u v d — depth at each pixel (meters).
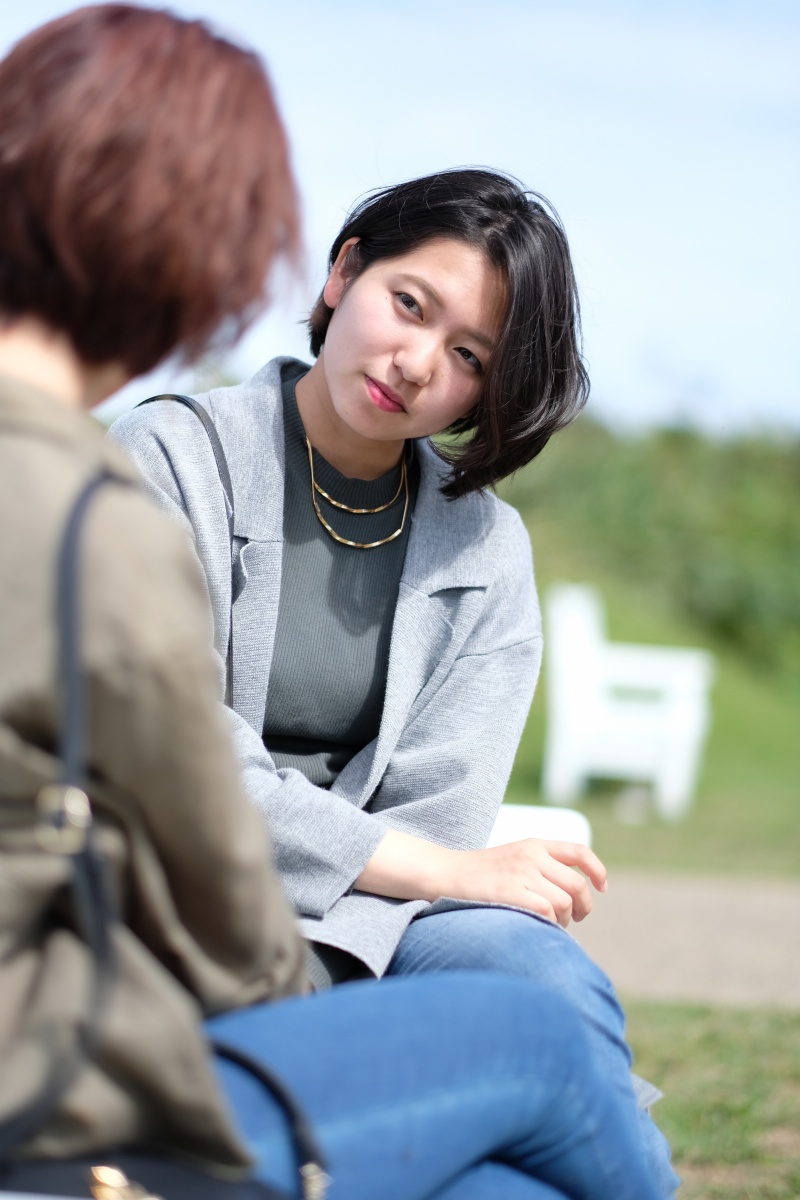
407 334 2.12
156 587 1.14
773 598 16.14
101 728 1.14
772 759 12.35
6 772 1.11
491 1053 1.36
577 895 2.03
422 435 2.24
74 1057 1.10
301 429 2.29
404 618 2.27
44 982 1.14
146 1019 1.14
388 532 2.33
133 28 1.26
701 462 18.03
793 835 8.47
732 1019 4.11
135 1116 1.15
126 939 1.17
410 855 2.04
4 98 1.23
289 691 2.23
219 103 1.25
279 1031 1.30
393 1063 1.31
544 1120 1.40
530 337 2.18
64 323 1.25
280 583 2.21
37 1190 1.12
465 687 2.32
